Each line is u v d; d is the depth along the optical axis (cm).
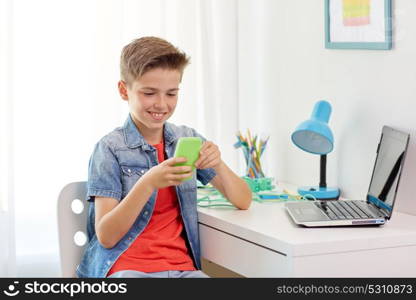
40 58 236
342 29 204
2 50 228
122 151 178
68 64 238
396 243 157
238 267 169
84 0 237
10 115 228
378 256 156
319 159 221
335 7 207
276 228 163
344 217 166
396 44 184
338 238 153
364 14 195
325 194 204
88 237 184
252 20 255
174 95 174
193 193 183
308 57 224
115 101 241
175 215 181
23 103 236
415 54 178
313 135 206
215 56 253
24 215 241
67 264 184
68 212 184
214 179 189
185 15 247
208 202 196
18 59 235
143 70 167
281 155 242
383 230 162
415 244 159
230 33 251
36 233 242
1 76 229
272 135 247
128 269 167
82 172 242
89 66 239
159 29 244
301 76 228
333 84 212
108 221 167
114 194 173
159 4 243
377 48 190
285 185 231
